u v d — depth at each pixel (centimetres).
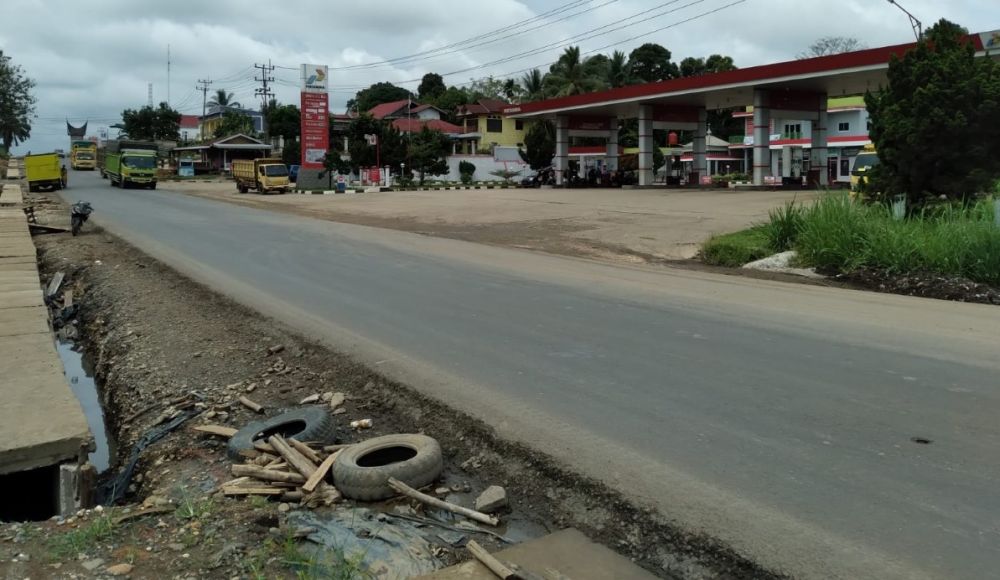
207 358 778
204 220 2542
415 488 452
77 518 411
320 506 433
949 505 383
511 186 5372
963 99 1461
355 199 3731
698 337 771
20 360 743
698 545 364
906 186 1582
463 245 1750
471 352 727
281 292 1113
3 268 1467
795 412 529
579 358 694
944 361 659
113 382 774
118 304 1119
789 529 367
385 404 606
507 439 503
